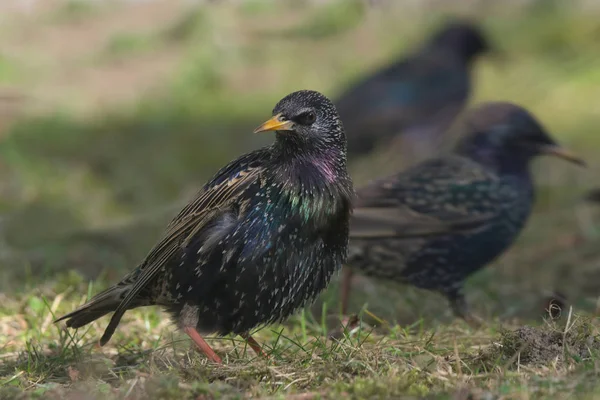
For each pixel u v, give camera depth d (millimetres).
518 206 10500
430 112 16172
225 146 20328
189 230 7895
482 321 10250
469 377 7137
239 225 7773
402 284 10602
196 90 24750
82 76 25891
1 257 12594
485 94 23688
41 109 22844
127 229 13992
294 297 7980
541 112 22188
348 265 10445
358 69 25250
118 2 31422
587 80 23875
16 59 26625
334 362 7527
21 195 16375
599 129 20453
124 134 21109
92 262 12711
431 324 10234
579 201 15406
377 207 10328
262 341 9258
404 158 16047
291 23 29484
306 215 7809
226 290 7867
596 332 7902
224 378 7492
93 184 17500
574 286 11859
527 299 11289
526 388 6676
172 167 18547
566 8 29500
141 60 27141
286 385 7246
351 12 29641
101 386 7375
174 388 6969
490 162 10555
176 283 7980
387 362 7484
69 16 30578
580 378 6797
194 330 8047
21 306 10211
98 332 9500
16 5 30812
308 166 7855
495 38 27312
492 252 10508
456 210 10297
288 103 7883
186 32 28031
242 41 27609
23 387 7754
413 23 29266
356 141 16109
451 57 16672
